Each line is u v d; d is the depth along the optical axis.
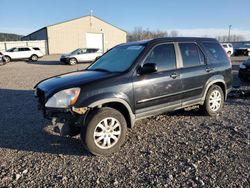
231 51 36.53
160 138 5.07
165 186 3.48
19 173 3.88
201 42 6.15
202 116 6.39
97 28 50.94
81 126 4.35
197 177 3.66
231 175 3.70
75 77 4.85
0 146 4.86
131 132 5.38
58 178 3.73
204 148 4.58
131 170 3.90
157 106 5.15
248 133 5.23
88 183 3.60
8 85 12.15
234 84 11.33
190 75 5.63
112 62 5.40
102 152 4.40
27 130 5.69
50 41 46.84
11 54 30.03
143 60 5.00
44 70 20.17
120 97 4.57
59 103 4.29
